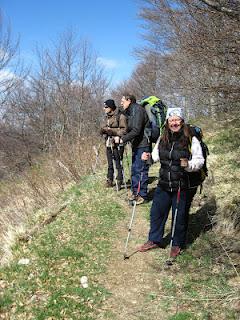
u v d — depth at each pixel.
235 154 7.07
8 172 16.44
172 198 4.44
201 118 11.10
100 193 6.88
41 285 3.80
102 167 9.16
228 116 9.20
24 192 8.68
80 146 9.63
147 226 5.37
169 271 4.16
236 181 5.91
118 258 4.46
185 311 3.50
